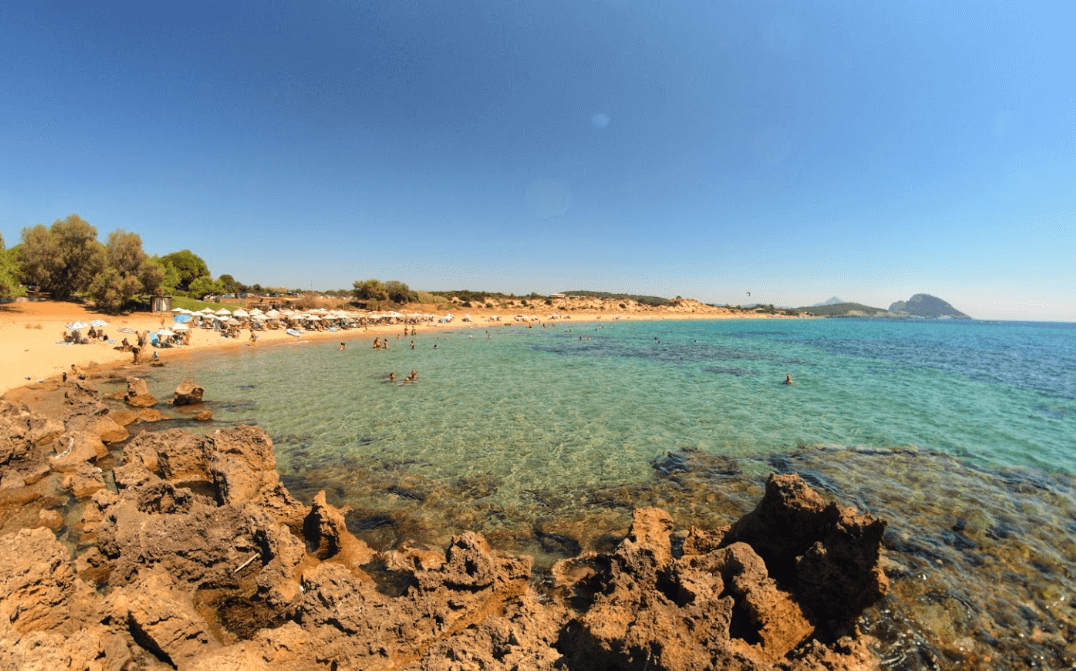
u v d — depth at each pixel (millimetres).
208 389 30641
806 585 8812
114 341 48844
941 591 10023
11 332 44031
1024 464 18078
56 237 61219
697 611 7422
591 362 49219
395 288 133000
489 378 37406
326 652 7387
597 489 15539
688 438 21234
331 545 11352
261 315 69250
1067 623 9180
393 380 35219
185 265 98938
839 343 82750
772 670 6961
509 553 11602
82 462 15430
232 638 8305
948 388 35344
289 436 20875
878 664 8031
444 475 16625
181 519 9711
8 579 6762
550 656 7504
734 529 10914
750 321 194500
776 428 23047
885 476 16672
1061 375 44281
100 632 7254
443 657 7168
